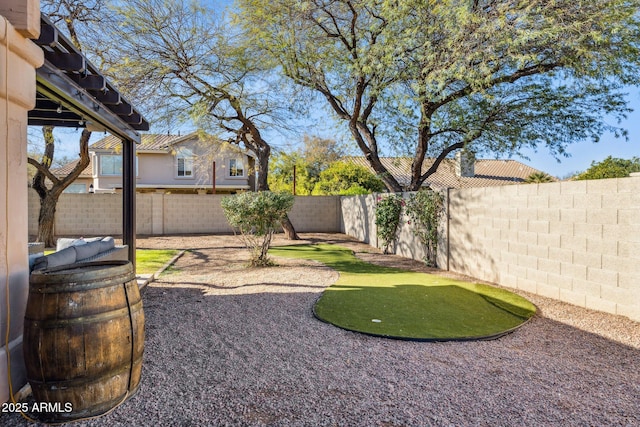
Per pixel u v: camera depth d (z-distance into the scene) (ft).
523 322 15.81
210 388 10.09
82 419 8.64
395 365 11.61
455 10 28.76
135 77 37.52
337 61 40.01
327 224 60.59
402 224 35.40
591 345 13.33
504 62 31.30
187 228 57.06
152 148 76.74
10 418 8.75
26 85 9.97
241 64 41.16
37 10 9.86
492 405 9.28
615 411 9.04
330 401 9.44
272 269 28.30
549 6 26.76
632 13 26.94
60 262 13.12
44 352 8.39
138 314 9.72
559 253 19.12
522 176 90.58
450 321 15.92
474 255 25.39
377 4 33.65
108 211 54.60
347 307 18.02
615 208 16.40
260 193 28.99
